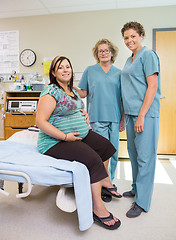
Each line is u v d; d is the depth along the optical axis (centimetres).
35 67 360
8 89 370
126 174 237
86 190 111
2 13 344
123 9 330
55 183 104
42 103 123
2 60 369
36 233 124
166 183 209
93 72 182
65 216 143
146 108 142
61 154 122
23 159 113
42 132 134
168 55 323
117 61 337
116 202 166
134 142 164
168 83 326
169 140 331
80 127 136
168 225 133
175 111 328
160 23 322
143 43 328
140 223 136
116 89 179
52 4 313
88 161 119
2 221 138
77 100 140
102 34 339
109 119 180
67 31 347
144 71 145
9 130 321
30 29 357
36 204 161
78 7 324
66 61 133
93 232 125
